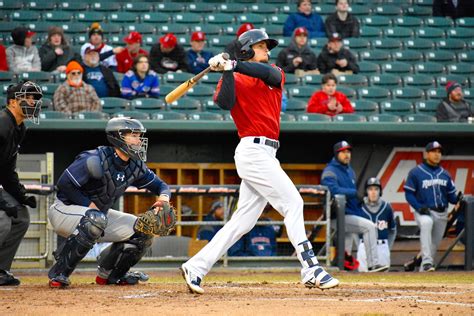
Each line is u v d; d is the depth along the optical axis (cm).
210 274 3095
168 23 5034
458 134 3791
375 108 4203
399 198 3928
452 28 5275
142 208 3522
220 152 3812
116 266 2122
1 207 2052
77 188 2039
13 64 4203
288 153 3897
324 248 3406
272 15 5141
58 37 4312
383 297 1792
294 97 4228
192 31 4931
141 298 1761
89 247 2031
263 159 1848
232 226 1903
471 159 3994
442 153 3959
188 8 5222
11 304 1642
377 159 3922
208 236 3350
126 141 2012
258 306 1581
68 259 2038
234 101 1816
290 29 4906
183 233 3616
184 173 3806
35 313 1476
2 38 4750
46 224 3231
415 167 3619
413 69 4769
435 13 5434
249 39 1891
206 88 4159
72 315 1448
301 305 1605
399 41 5006
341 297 1791
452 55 4969
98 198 2064
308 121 3644
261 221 3312
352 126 3650
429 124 3697
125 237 2102
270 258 3306
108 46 4347
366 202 3519
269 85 1858
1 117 2003
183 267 1880
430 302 1678
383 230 3506
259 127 1852
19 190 2102
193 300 1714
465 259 3559
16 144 2055
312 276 1822
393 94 4412
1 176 2066
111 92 4044
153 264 3241
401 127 3675
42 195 3203
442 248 3784
